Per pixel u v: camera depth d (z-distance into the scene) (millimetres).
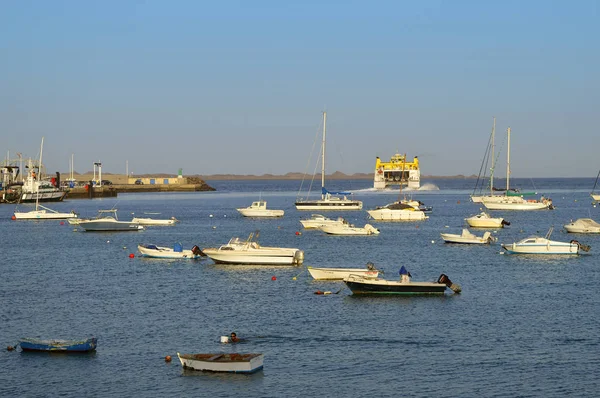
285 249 113938
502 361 62156
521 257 123625
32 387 56438
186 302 85062
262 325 73750
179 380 57875
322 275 99625
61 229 188875
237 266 112938
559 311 79500
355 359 62812
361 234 168000
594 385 56750
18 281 100562
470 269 110438
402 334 70250
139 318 76938
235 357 59844
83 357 63281
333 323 74375
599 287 93875
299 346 66500
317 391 55750
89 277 103875
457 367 60750
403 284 87938
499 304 83125
